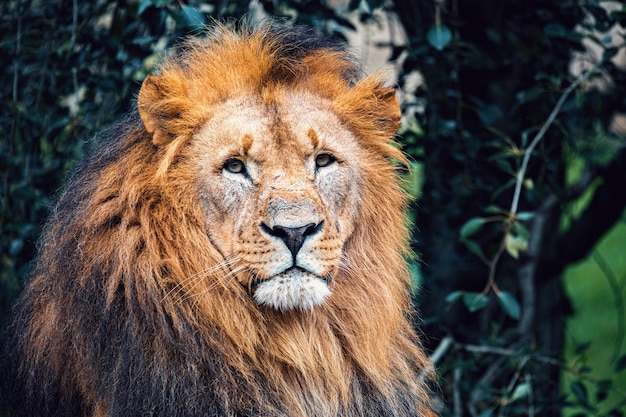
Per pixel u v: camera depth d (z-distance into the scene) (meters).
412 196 5.79
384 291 5.47
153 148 5.28
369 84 5.58
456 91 7.62
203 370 5.09
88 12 7.55
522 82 8.30
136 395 5.01
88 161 5.48
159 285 5.07
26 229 7.28
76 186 5.36
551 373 8.86
